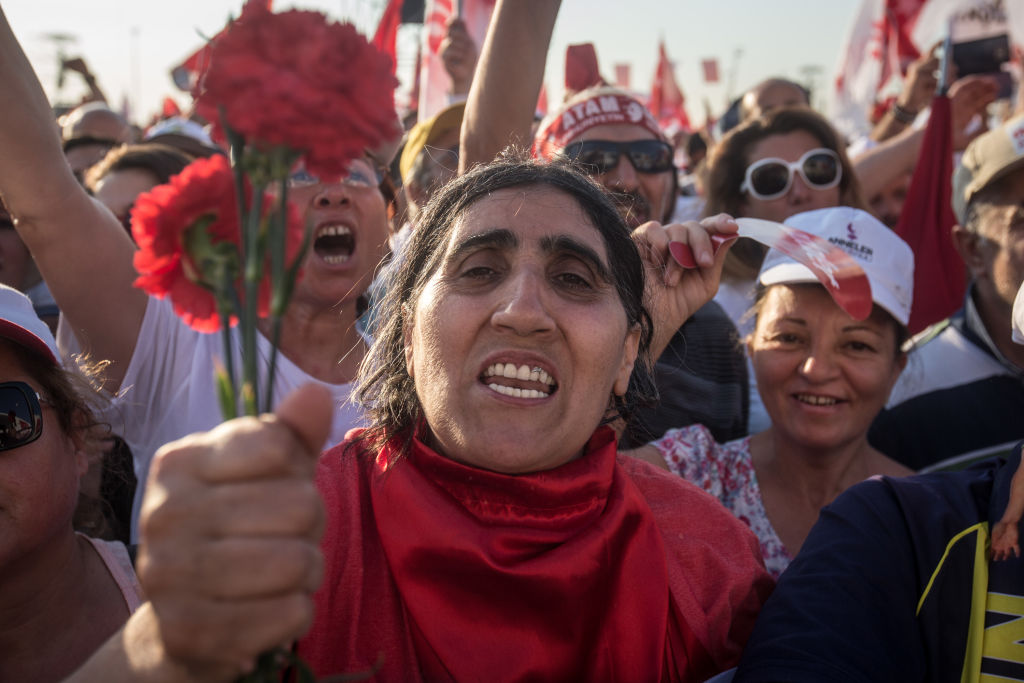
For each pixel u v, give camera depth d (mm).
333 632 1383
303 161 734
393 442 1566
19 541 1409
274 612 726
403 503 1435
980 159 2629
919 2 5930
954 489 1561
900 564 1483
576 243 1428
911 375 2701
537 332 1359
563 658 1394
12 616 1472
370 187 2498
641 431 2287
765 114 3348
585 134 2982
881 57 6512
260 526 718
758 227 1898
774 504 2252
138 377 2139
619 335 1456
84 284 1995
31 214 1877
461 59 4289
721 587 1599
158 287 815
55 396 1503
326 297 2342
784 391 2236
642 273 1629
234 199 786
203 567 715
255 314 744
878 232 2279
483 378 1418
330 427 756
